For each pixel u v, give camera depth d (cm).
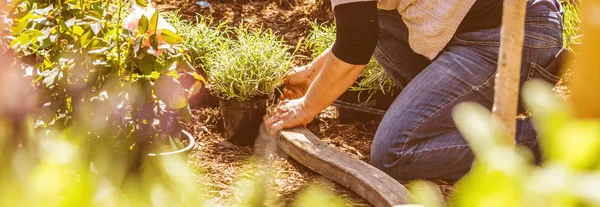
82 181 52
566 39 315
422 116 243
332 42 327
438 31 242
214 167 258
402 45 275
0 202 53
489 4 239
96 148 173
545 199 41
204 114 306
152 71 204
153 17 195
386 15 269
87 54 199
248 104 280
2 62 191
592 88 77
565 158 40
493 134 46
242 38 307
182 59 214
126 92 199
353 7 233
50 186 50
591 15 52
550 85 249
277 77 286
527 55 241
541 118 43
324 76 253
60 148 54
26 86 197
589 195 39
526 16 244
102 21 206
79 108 195
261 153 276
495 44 240
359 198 238
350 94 304
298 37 386
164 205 60
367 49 239
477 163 45
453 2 238
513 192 42
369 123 310
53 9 201
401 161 245
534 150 240
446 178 247
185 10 412
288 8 429
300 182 251
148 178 68
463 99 243
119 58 200
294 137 271
